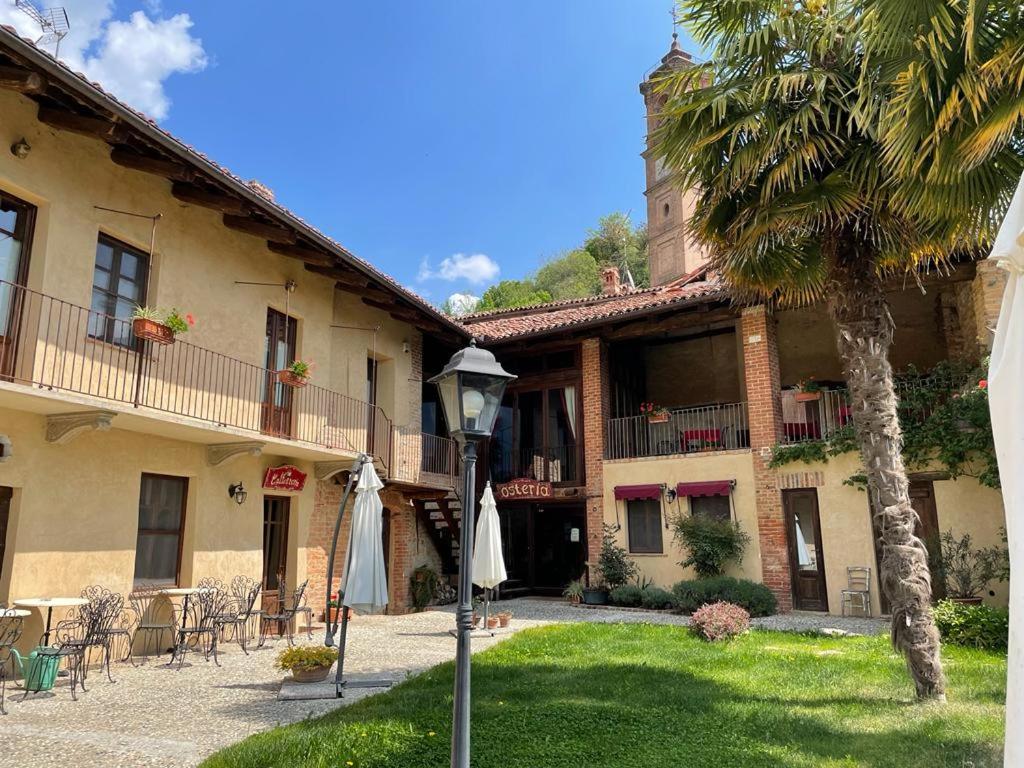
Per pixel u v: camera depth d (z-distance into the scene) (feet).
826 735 17.75
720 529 45.85
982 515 38.60
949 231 22.06
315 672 24.85
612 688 22.97
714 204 24.49
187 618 33.19
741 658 27.89
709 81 23.81
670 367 62.75
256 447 34.88
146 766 15.88
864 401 22.65
